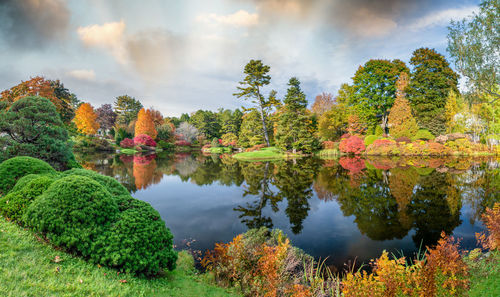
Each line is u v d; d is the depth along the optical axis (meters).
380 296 2.99
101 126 64.94
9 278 2.57
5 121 9.40
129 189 12.38
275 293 3.40
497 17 7.98
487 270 3.97
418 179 13.60
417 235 6.24
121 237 3.61
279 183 13.59
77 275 3.00
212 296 3.46
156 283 3.54
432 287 3.18
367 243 5.85
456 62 9.27
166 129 54.62
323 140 37.22
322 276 4.33
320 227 6.96
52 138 10.35
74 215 3.59
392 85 33.53
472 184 11.99
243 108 36.72
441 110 30.17
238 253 4.21
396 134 30.72
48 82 25.42
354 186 12.28
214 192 11.59
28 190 4.51
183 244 5.91
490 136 27.17
